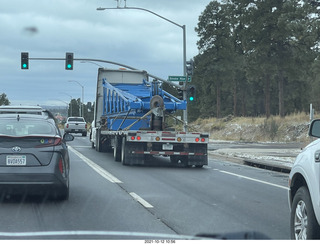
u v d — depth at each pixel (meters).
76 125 48.97
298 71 51.72
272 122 43.81
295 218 6.33
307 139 39.09
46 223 7.76
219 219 8.32
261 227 7.70
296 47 48.19
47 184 9.09
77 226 7.57
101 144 24.47
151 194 11.01
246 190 12.00
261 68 51.62
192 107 98.19
